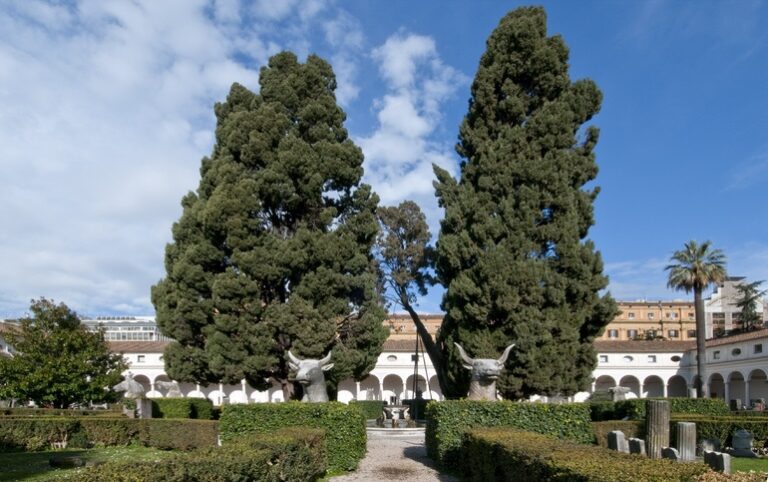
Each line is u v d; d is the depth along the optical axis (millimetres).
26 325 26594
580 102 23625
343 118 25109
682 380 54375
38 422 18953
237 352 21297
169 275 24984
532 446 8344
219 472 6848
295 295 21844
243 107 25141
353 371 22984
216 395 52438
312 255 22484
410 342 54531
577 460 6660
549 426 13570
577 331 21141
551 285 20844
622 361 52344
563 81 23703
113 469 5980
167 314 23688
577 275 21578
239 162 23719
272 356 21703
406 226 33156
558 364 20500
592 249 22203
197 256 22594
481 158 22688
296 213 23984
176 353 23297
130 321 96250
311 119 23875
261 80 24938
